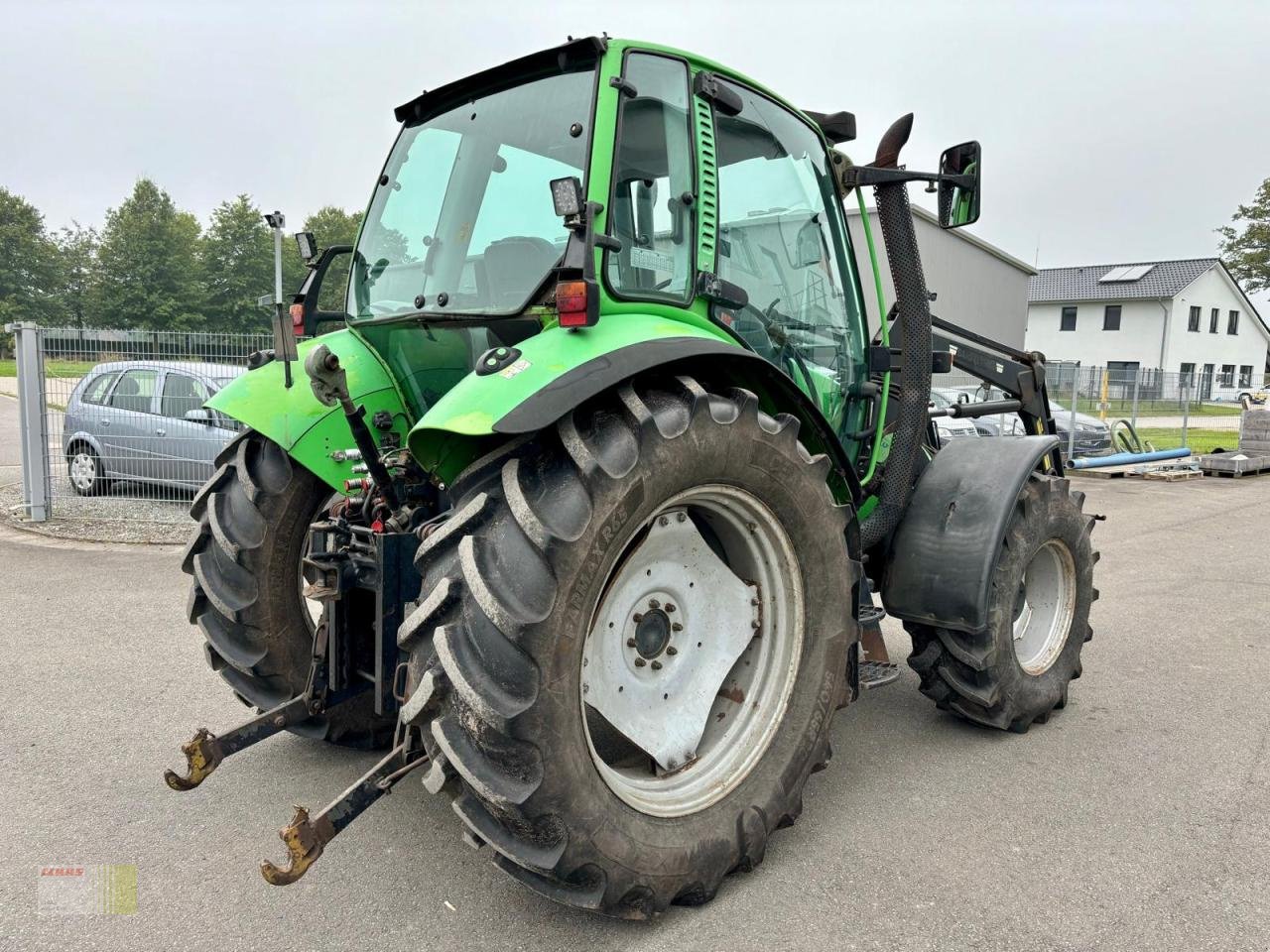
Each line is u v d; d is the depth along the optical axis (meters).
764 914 2.33
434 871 2.54
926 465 3.68
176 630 4.82
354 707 3.12
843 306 3.42
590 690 2.31
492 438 2.19
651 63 2.55
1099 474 13.38
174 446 8.20
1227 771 3.22
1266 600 5.78
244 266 63.12
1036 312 46.28
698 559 2.54
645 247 2.52
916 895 2.42
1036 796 3.02
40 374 7.92
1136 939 2.23
